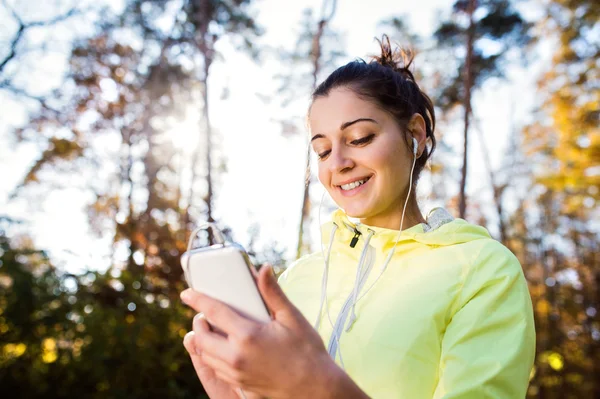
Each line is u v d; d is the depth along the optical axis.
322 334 1.19
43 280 6.18
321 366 0.66
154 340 6.90
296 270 1.44
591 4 15.68
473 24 17.00
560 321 19.34
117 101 19.09
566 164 16.31
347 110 1.20
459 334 0.96
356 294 1.15
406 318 1.03
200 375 0.85
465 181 15.44
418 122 1.28
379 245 1.20
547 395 17.17
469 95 16.31
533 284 20.53
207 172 15.59
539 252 21.12
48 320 6.07
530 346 0.96
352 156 1.20
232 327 0.66
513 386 0.89
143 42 19.27
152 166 18.61
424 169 1.44
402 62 1.57
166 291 8.48
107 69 18.72
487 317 0.96
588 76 16.05
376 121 1.19
